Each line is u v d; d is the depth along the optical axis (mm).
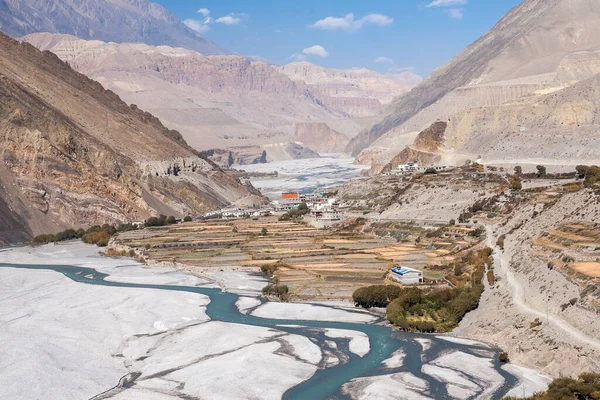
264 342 170125
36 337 176375
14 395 141000
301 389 140750
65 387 145250
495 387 136750
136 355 166750
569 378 127938
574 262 172750
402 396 134125
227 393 139875
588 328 145375
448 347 162625
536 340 151125
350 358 158375
